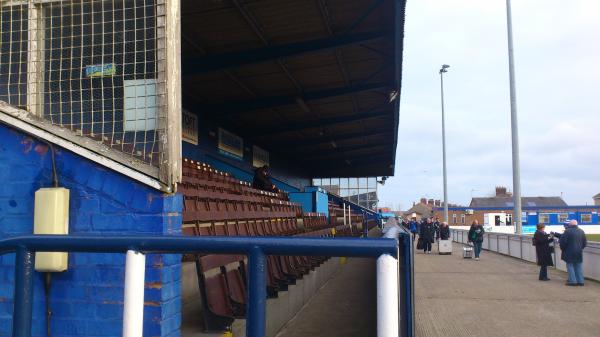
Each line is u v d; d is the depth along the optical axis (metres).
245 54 11.77
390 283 1.39
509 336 6.86
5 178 3.50
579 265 12.02
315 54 11.71
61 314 3.32
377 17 10.47
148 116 3.48
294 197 17.69
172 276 3.38
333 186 40.78
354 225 20.92
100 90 3.60
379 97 17.28
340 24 10.70
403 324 3.65
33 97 3.68
